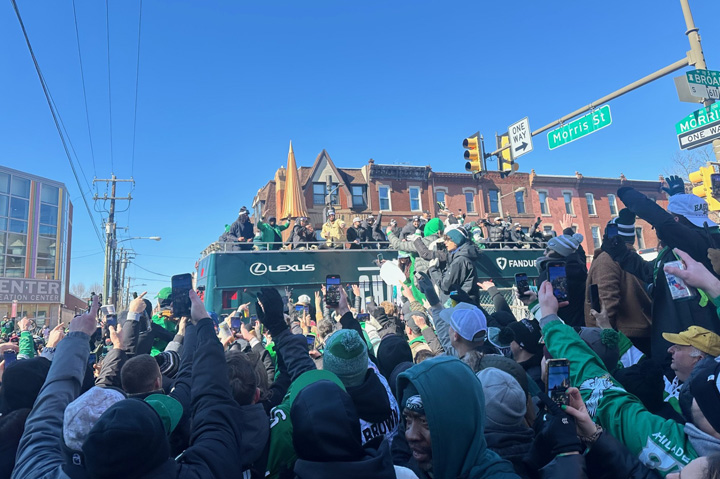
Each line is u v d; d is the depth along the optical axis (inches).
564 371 71.6
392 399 96.3
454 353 138.6
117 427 52.3
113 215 1095.0
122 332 149.1
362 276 448.8
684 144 283.1
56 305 1375.5
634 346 131.6
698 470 55.9
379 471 59.1
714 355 75.4
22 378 102.3
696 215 118.3
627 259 131.2
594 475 70.1
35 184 1355.8
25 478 66.4
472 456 66.4
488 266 499.2
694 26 275.0
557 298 96.1
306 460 59.7
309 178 1096.2
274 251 427.2
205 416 69.2
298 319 281.3
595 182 1302.9
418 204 1170.0
